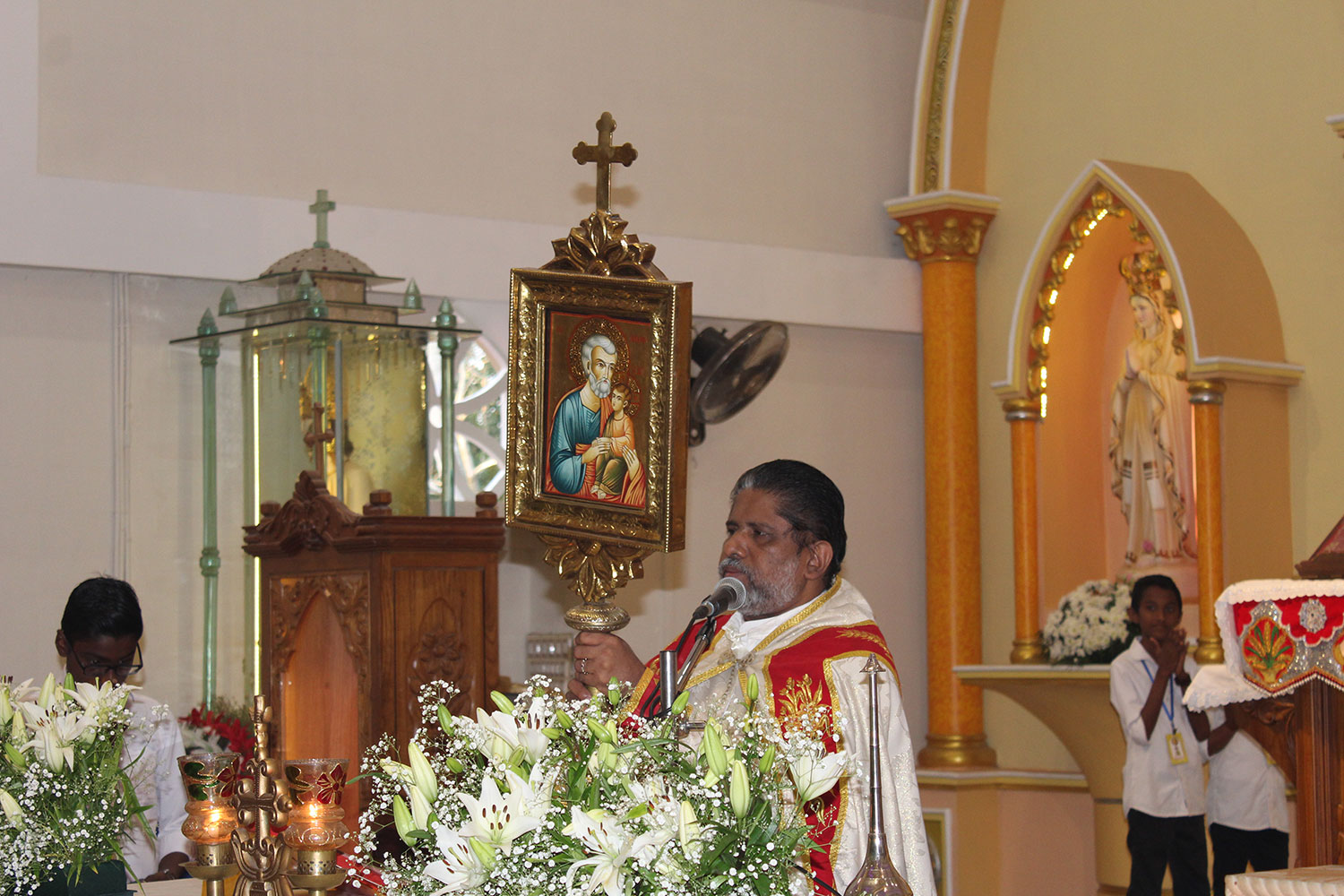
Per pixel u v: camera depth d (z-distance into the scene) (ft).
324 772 9.12
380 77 24.86
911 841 9.05
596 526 11.45
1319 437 24.09
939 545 28.84
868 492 29.43
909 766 9.32
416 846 6.73
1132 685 21.65
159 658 22.44
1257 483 24.07
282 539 18.29
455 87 25.53
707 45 28.12
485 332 25.85
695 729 7.70
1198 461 23.86
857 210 29.71
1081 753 25.45
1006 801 28.07
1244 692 12.91
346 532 16.96
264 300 23.30
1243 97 25.16
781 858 6.33
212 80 23.47
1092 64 27.61
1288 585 12.20
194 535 22.90
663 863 6.16
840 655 9.45
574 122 26.66
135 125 22.84
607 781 6.49
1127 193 25.16
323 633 17.90
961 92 28.89
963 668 26.13
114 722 10.38
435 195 25.27
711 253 27.63
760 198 28.53
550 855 6.27
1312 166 24.14
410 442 22.35
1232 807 20.97
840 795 8.79
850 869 8.66
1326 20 24.02
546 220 26.30
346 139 24.52
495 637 17.28
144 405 22.74
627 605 26.55
